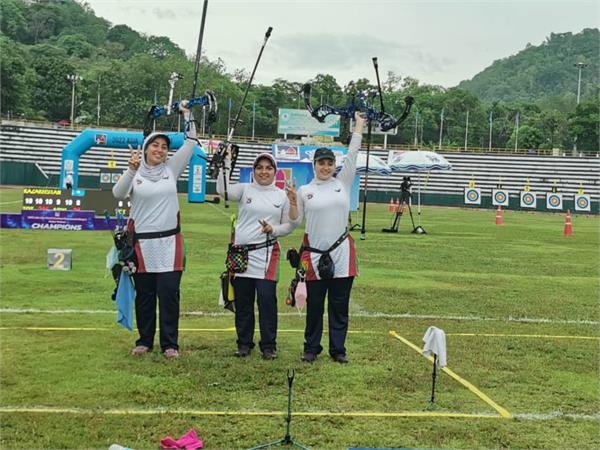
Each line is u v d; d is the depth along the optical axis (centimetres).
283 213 595
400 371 550
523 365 580
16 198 3102
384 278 1078
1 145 5375
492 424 437
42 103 8244
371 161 2133
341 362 573
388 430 420
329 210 574
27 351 583
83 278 981
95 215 1791
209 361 566
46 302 803
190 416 433
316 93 7688
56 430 406
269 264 585
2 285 912
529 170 5894
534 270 1256
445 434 416
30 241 1467
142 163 589
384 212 3597
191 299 845
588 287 1052
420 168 2125
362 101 636
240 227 595
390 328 712
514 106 10619
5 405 448
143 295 584
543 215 4347
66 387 488
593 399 493
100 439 395
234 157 612
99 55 12369
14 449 378
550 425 438
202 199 3325
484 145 9731
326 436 407
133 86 8231
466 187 5416
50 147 5572
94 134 2427
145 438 398
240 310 588
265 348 585
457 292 963
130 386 493
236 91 8675
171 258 577
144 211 577
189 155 612
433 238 1925
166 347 581
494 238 2009
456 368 565
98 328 674
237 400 469
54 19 12862
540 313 822
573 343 666
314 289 573
